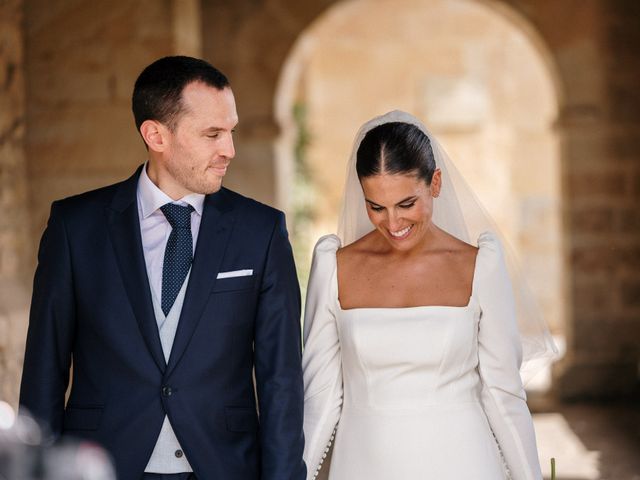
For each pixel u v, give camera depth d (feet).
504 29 40.63
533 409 27.63
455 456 9.54
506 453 9.96
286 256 9.53
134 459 8.93
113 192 9.51
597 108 28.40
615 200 28.63
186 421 8.97
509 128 40.73
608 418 26.12
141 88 9.07
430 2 40.91
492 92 40.83
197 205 9.41
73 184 20.85
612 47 28.30
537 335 10.91
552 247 40.50
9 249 19.17
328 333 10.11
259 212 9.57
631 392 28.48
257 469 9.30
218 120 8.98
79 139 20.83
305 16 29.50
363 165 9.34
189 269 9.29
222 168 9.15
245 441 9.25
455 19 40.83
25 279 19.62
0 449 5.66
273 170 29.84
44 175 20.79
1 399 16.98
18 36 20.24
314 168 41.63
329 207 41.78
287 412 9.16
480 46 40.86
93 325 9.10
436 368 9.64
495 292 9.80
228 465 9.06
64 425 9.16
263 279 9.38
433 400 9.64
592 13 28.27
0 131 19.13
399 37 41.27
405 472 9.51
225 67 29.84
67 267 9.21
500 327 9.80
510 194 40.78
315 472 10.12
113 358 9.04
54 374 9.13
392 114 10.50
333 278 10.05
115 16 20.74
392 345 9.64
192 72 9.00
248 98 29.81
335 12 29.50
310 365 10.11
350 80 41.52
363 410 9.79
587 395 28.48
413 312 9.66
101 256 9.21
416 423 9.59
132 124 20.83
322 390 10.07
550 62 28.58
